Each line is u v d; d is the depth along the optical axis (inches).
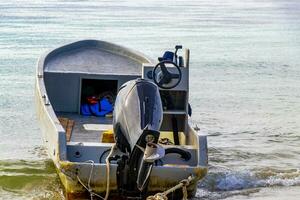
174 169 532.7
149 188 538.6
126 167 515.5
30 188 624.4
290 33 2267.5
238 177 644.1
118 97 556.1
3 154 738.8
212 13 3240.7
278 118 953.5
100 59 817.5
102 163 541.6
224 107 1021.2
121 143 535.8
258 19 2898.6
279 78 1299.2
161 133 649.6
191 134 588.4
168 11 3240.7
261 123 917.8
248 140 821.9
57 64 780.6
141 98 532.7
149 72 624.1
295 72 1375.5
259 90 1163.3
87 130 674.2
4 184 633.6
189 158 559.5
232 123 915.4
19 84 1119.0
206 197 590.6
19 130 844.6
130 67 791.7
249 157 739.4
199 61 1502.2
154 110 531.2
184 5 3882.9
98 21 2449.6
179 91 610.9
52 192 613.6
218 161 720.3
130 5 3607.3
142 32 2103.8
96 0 3932.1
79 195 553.9
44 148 750.5
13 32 1913.1
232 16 3061.0
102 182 531.5
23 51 1510.8
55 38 1807.3
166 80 600.7
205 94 1113.4
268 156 746.8
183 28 2321.6
